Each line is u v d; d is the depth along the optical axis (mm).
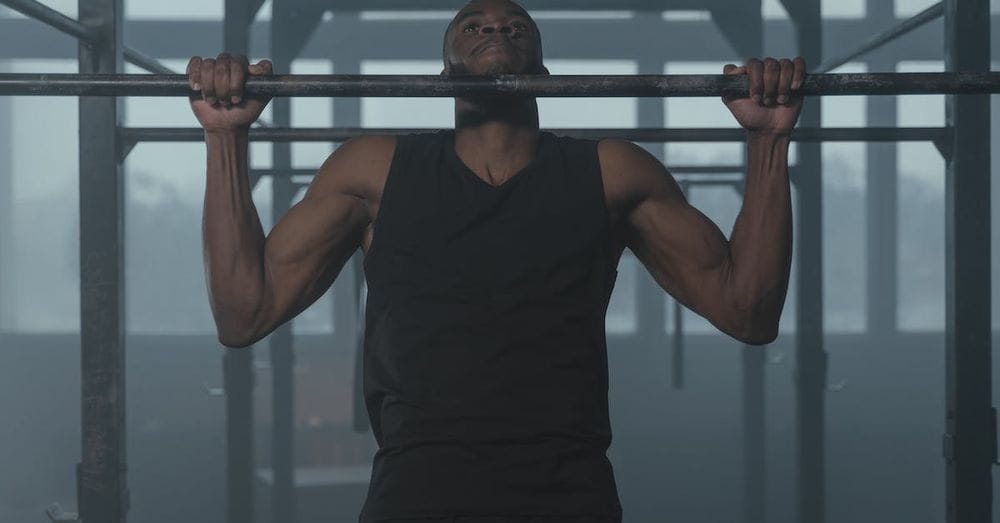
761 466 4797
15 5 1748
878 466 6305
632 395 6660
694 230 1378
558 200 1306
